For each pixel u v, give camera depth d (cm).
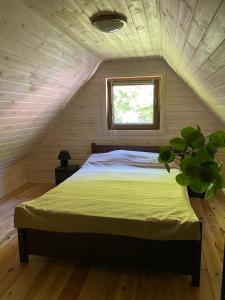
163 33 241
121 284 198
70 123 443
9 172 421
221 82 200
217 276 206
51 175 467
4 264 224
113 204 230
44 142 457
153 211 212
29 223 214
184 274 196
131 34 260
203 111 401
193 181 80
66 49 271
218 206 354
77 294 188
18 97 271
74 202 235
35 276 208
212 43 142
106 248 207
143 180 312
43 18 203
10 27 182
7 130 316
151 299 182
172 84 404
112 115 436
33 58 234
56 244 216
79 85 399
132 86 423
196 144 88
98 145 436
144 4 186
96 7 192
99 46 305
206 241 259
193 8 123
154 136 422
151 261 200
